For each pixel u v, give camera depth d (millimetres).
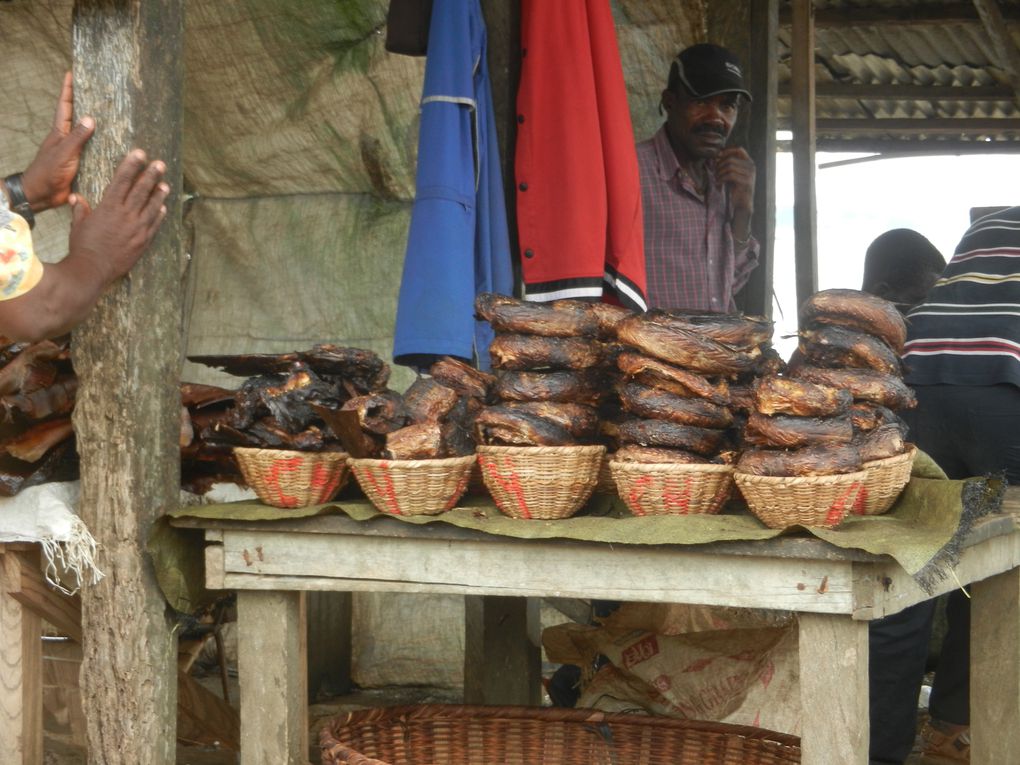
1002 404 3129
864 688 1907
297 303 4379
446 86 2738
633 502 2107
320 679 4301
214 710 3062
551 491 2121
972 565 2227
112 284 2320
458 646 4383
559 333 2207
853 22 6234
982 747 2488
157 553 2330
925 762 3441
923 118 7531
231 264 4434
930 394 3242
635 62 4312
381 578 2213
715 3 3924
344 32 4125
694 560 2000
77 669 3256
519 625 3330
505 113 3207
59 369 2543
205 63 4148
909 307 4035
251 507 2316
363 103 4242
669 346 2070
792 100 4336
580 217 2738
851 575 1882
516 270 3260
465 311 2686
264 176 4387
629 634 2742
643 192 3568
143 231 2279
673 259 3572
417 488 2152
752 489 1967
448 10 2777
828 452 1940
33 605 2570
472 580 2152
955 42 6699
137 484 2336
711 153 3533
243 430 2303
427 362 2785
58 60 4031
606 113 2807
